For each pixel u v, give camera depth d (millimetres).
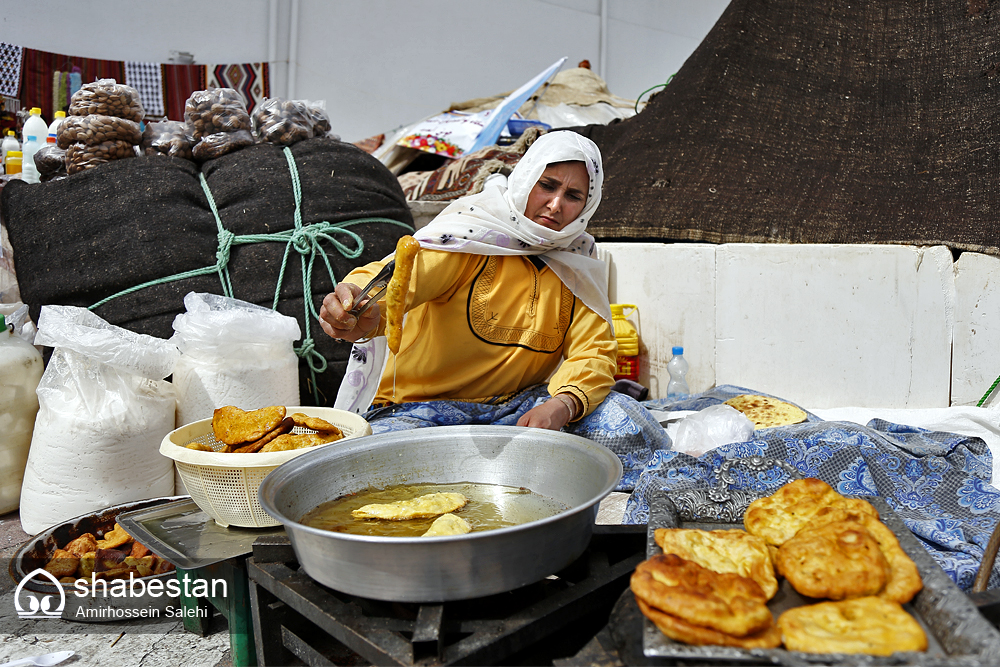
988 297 3025
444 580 1012
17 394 2412
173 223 2664
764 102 3689
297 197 2822
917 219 3166
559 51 8086
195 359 2346
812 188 3389
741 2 3920
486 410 2238
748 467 1627
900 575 950
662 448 2291
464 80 7730
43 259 2633
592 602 1127
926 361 3115
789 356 3191
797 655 792
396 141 5875
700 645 842
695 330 3281
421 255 2074
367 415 2238
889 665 763
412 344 2244
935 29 3650
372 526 1278
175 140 3010
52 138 3127
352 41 7289
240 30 6836
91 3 6281
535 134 5016
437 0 7547
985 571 1203
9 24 5973
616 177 3777
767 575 1009
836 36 3820
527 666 1079
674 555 974
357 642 1024
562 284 2316
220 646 1601
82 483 2137
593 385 2189
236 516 1538
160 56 6594
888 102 3582
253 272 2703
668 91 4098
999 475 2129
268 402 2393
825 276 3141
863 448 2023
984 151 3195
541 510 1360
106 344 2150
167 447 1585
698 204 3432
